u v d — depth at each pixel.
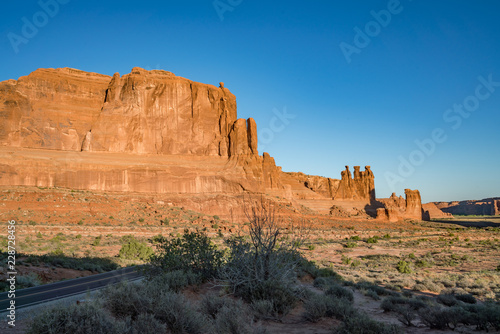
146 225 66.81
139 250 33.03
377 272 29.44
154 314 8.44
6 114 82.38
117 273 22.30
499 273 28.14
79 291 15.21
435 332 10.38
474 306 13.12
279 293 11.10
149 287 10.48
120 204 76.12
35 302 12.30
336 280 21.36
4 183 73.69
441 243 63.34
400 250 52.09
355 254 46.22
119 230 57.31
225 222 76.31
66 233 51.09
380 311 13.62
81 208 68.06
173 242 15.70
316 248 51.19
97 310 7.59
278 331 9.22
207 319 8.97
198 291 12.91
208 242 15.86
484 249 52.50
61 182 79.62
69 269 23.62
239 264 12.59
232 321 8.22
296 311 11.60
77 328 6.95
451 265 35.53
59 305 7.66
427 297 16.95
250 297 11.62
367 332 8.56
